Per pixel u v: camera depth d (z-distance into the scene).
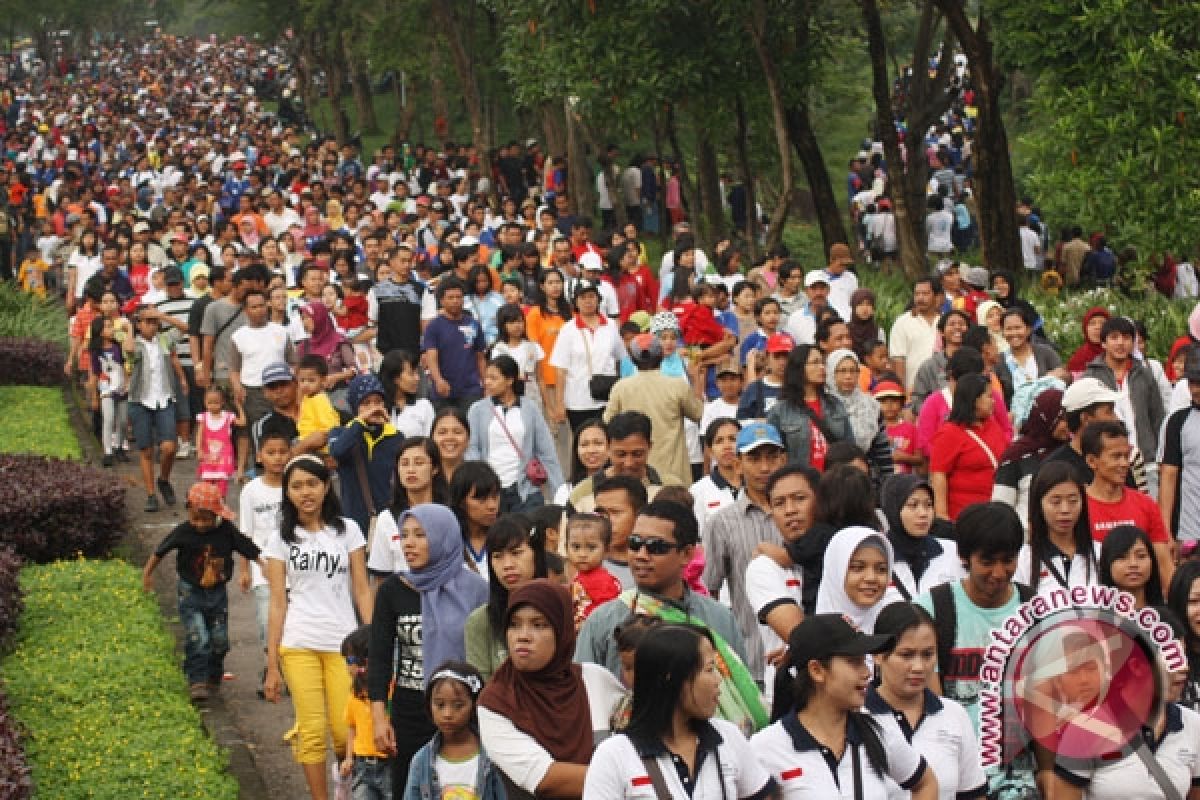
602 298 31.67
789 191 43.66
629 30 43.03
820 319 26.38
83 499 24.11
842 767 10.04
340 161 75.12
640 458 16.62
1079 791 11.19
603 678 11.11
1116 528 13.41
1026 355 23.70
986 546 12.05
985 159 42.31
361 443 19.31
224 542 19.06
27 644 19.38
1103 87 33.16
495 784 11.53
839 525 13.38
